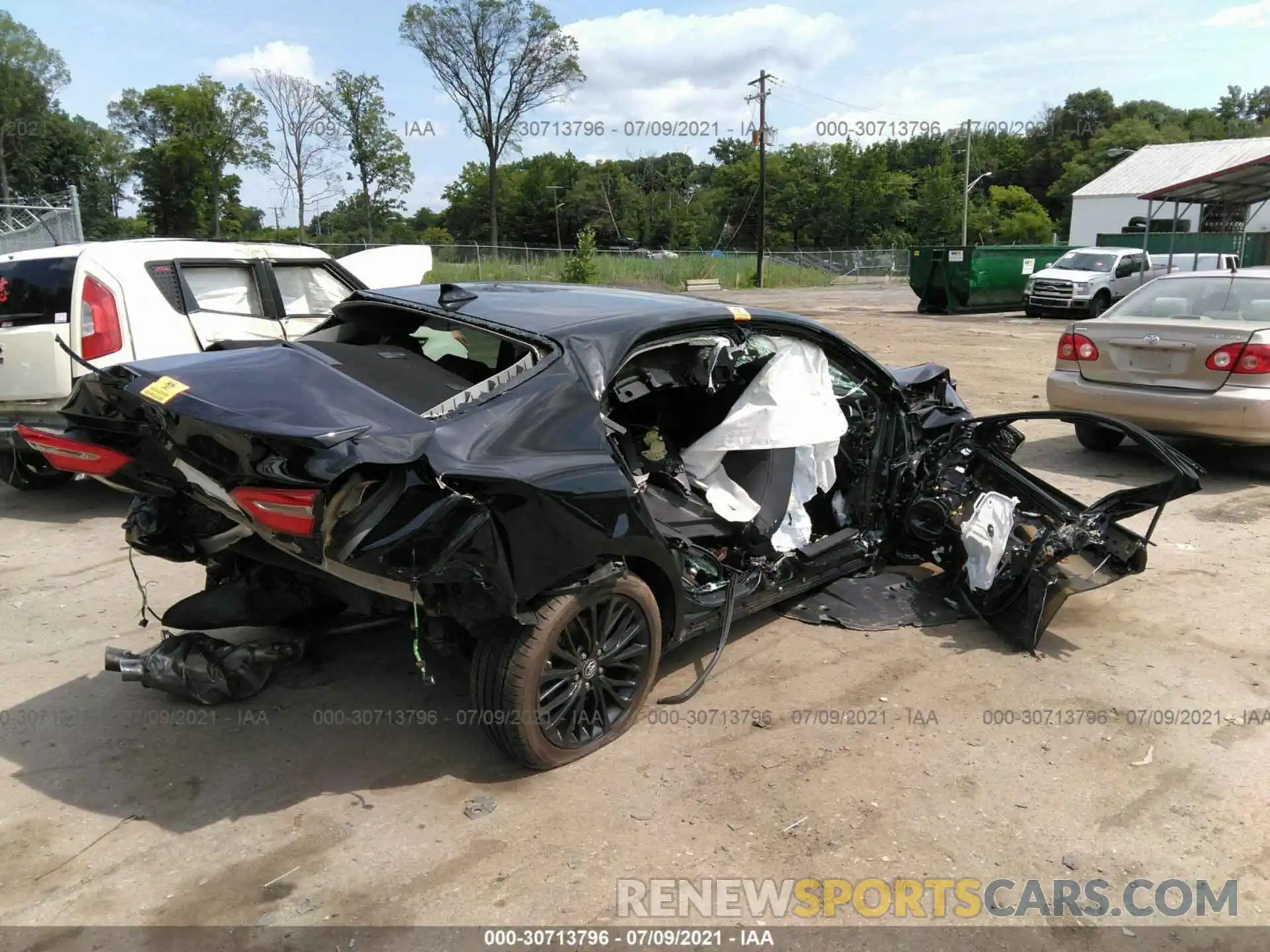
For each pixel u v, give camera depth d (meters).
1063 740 3.40
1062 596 4.10
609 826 2.88
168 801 2.98
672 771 3.18
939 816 2.96
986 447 4.79
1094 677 3.89
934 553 4.69
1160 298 7.40
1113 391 6.95
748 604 3.93
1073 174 85.06
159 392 2.84
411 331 3.84
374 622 3.83
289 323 6.74
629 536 3.09
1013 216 78.38
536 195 77.81
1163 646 4.18
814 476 4.31
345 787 3.06
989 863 2.74
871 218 77.06
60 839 2.78
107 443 3.18
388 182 51.78
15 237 15.94
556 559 2.89
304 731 3.40
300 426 2.60
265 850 2.74
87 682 3.77
